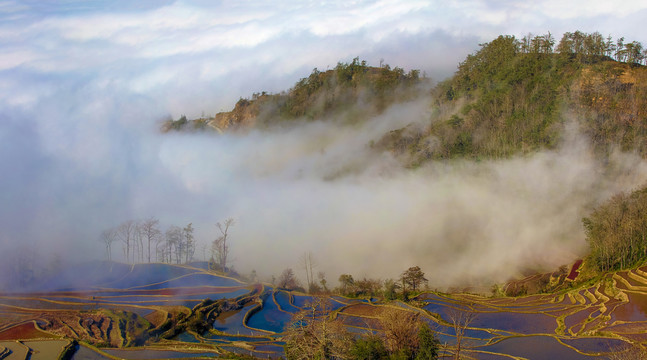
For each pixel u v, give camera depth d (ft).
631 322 286.87
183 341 282.56
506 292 407.23
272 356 252.83
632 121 583.17
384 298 385.29
